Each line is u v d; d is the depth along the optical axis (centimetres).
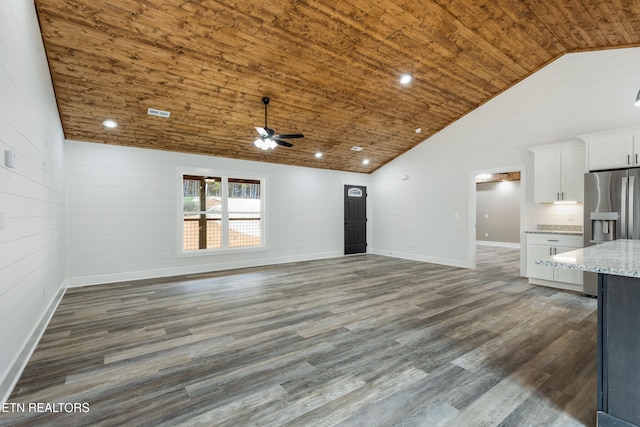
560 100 498
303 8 321
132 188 540
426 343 275
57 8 281
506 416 176
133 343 277
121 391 203
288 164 727
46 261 336
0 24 189
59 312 362
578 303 389
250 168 672
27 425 169
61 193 444
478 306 379
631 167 382
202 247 636
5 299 204
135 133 500
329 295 433
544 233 474
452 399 193
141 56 348
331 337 289
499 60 473
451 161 661
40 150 301
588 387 205
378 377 219
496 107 580
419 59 433
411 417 176
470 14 365
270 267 653
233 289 468
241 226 679
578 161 446
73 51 328
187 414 179
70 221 488
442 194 682
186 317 344
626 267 149
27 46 252
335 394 199
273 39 354
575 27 405
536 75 525
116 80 378
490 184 1068
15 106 221
